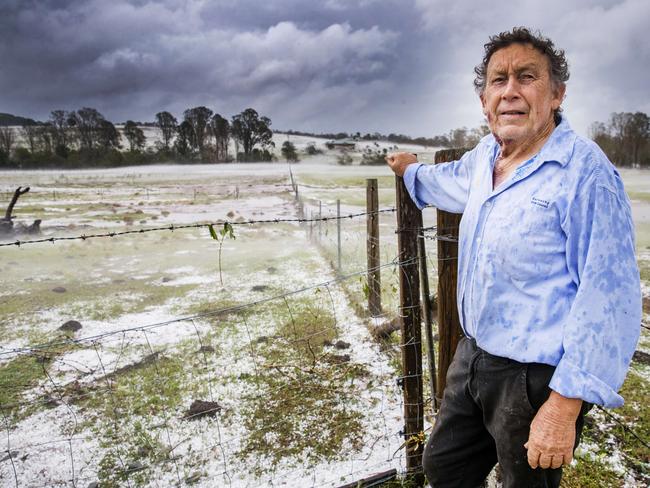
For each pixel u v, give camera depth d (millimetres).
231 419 4348
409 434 3057
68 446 4074
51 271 10648
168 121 104562
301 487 3379
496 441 1826
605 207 1478
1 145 84812
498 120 1729
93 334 6742
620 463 3436
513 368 1702
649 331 6051
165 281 9688
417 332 2914
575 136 1629
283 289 8711
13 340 6555
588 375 1452
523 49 1663
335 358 5508
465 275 1885
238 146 106500
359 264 9852
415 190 2482
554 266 1583
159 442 4062
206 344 6125
